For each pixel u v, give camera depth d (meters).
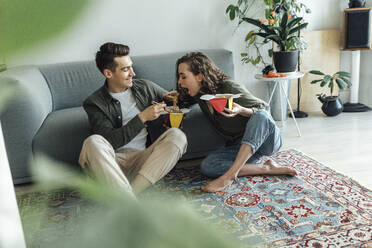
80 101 2.87
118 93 2.11
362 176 2.26
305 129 3.24
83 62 2.96
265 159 2.57
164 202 0.13
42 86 2.54
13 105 2.14
